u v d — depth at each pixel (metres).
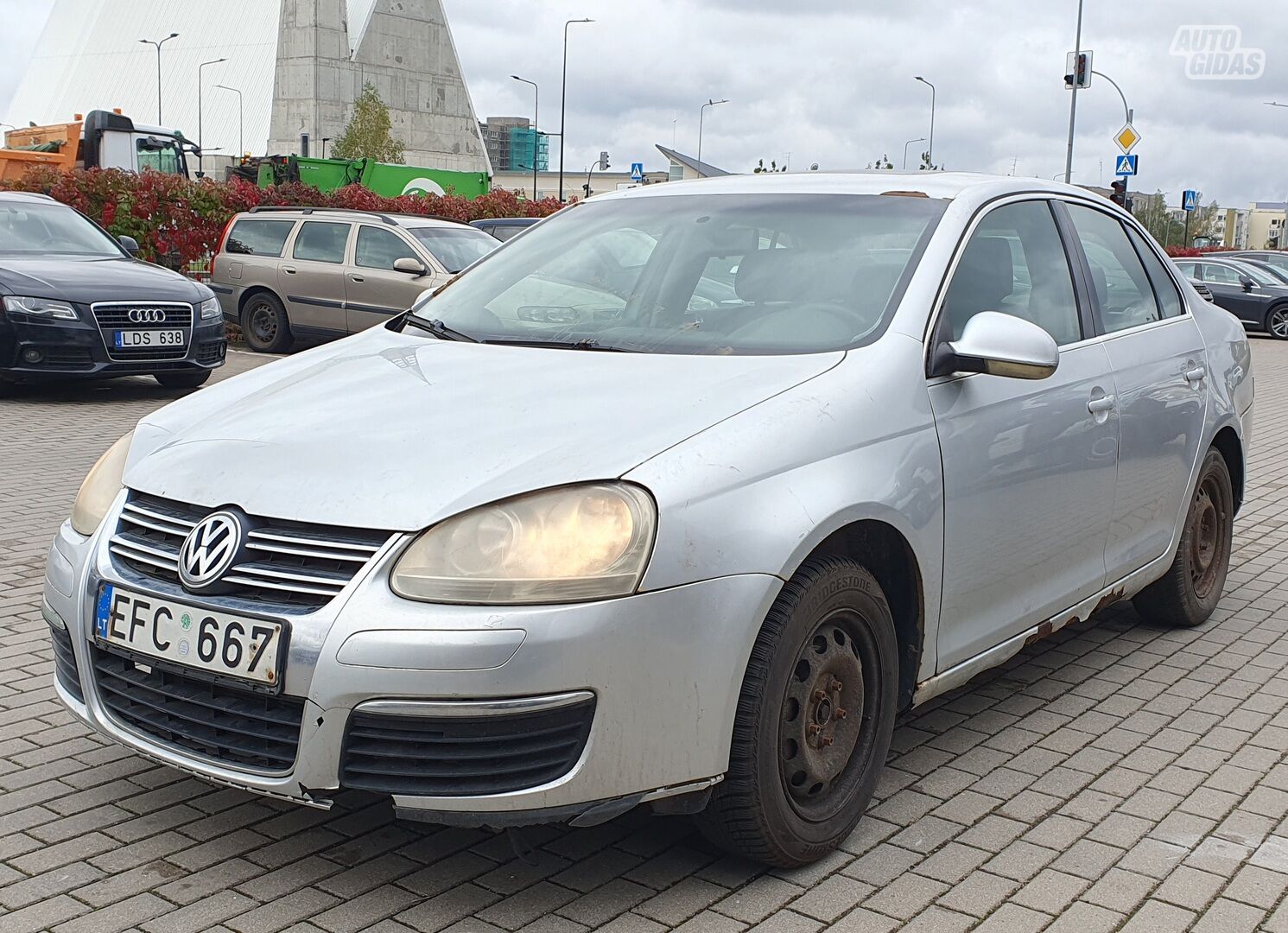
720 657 2.71
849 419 3.05
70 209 12.51
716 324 3.50
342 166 34.44
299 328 15.52
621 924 2.78
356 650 2.57
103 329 10.75
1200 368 4.88
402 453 2.84
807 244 3.72
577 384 3.14
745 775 2.81
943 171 4.30
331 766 2.62
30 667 4.48
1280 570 6.29
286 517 2.73
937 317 3.43
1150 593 5.07
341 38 107.31
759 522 2.77
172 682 2.86
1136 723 4.14
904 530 3.12
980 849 3.20
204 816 3.29
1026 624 3.80
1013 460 3.56
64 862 3.03
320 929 2.74
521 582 2.57
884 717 3.23
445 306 4.05
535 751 2.59
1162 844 3.25
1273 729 4.11
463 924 2.77
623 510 2.64
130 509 3.07
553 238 4.26
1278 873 3.10
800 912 2.85
